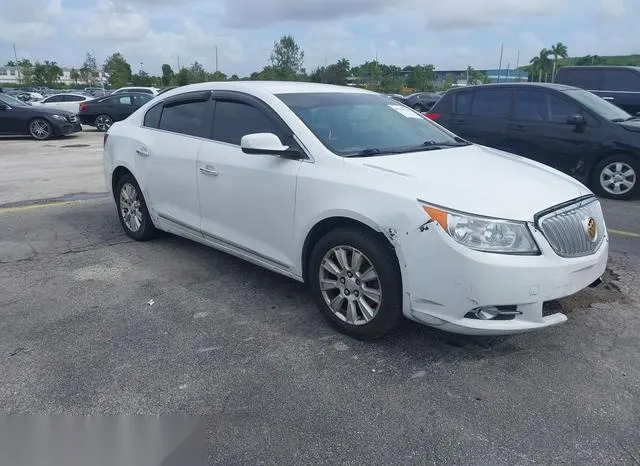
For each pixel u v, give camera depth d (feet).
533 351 11.73
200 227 15.79
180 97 17.03
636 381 10.65
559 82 43.52
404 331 12.57
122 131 18.95
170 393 10.21
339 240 11.90
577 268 10.93
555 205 11.16
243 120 14.67
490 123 30.01
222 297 14.47
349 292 12.09
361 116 14.69
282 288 15.05
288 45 226.38
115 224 21.56
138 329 12.67
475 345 11.96
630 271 16.33
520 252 10.34
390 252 11.28
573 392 10.30
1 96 57.72
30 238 19.66
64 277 15.88
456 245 10.29
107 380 10.61
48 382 10.53
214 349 11.78
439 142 15.07
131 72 244.63
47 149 48.24
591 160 27.02
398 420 9.48
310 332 12.55
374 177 11.55
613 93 40.86
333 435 9.11
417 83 216.95
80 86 286.25
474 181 11.48
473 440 9.01
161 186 17.04
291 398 10.07
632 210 24.53
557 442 8.97
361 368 11.07
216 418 9.53
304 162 12.77
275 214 13.32
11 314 13.43
